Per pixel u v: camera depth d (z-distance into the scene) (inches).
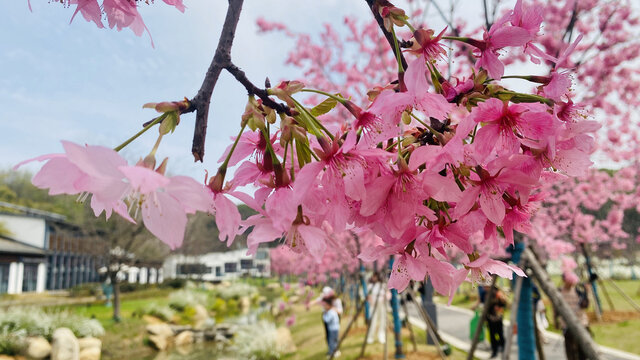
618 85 424.8
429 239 37.2
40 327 448.8
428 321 264.7
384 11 36.0
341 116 374.0
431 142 38.0
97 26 46.5
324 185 32.5
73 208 818.2
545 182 36.7
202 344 597.0
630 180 549.0
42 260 1331.2
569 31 227.1
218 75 32.9
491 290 185.9
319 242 31.2
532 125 33.0
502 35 35.3
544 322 420.2
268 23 502.0
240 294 1125.7
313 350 414.6
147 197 27.6
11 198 1765.5
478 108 32.7
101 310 871.7
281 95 34.9
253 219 33.4
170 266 2247.8
